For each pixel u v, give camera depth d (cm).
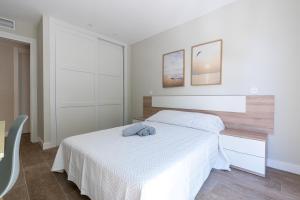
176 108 309
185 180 125
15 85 379
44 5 243
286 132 198
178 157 129
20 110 390
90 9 256
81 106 329
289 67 194
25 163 220
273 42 204
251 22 221
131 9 257
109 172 110
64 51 299
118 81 405
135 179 97
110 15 274
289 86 195
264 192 156
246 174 190
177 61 309
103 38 359
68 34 304
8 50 369
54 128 290
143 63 383
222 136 207
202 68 271
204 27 270
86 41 332
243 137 192
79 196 150
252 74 222
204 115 246
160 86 345
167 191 104
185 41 297
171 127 237
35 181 174
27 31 304
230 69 241
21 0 229
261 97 213
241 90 232
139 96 396
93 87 349
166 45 330
